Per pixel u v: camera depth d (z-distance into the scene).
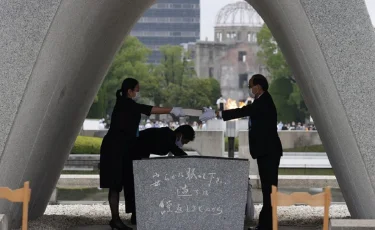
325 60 6.55
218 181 6.76
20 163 6.94
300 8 6.56
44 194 8.72
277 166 7.65
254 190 13.06
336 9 6.52
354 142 6.58
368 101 6.52
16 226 7.69
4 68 6.61
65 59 6.91
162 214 6.75
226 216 6.77
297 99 53.28
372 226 5.79
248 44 89.38
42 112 6.93
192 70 71.31
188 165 6.75
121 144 7.88
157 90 64.06
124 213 9.98
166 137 8.41
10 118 6.62
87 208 10.63
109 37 8.38
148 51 63.88
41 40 6.58
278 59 55.47
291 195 5.59
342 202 12.32
